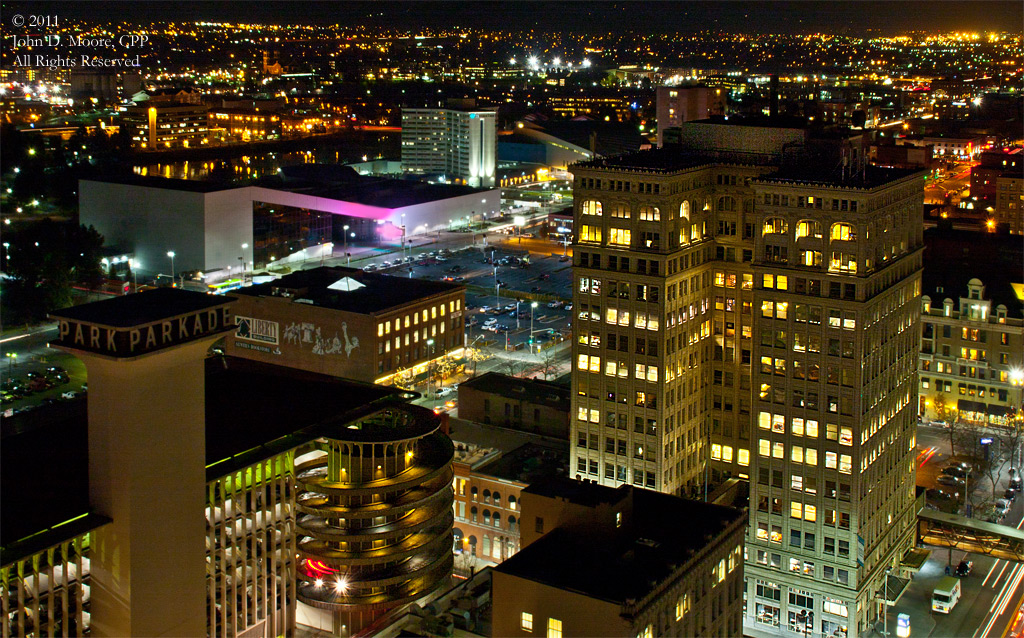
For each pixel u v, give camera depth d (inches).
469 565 7701.8
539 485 5659.5
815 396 6820.9
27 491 4913.9
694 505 5826.8
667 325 7372.1
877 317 6860.2
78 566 4805.6
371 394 6491.1
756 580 7190.0
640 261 7377.0
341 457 6628.9
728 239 7696.9
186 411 4943.4
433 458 7022.6
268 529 5639.8
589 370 7701.8
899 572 7583.7
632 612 4694.9
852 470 6752.0
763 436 7042.3
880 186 6643.7
